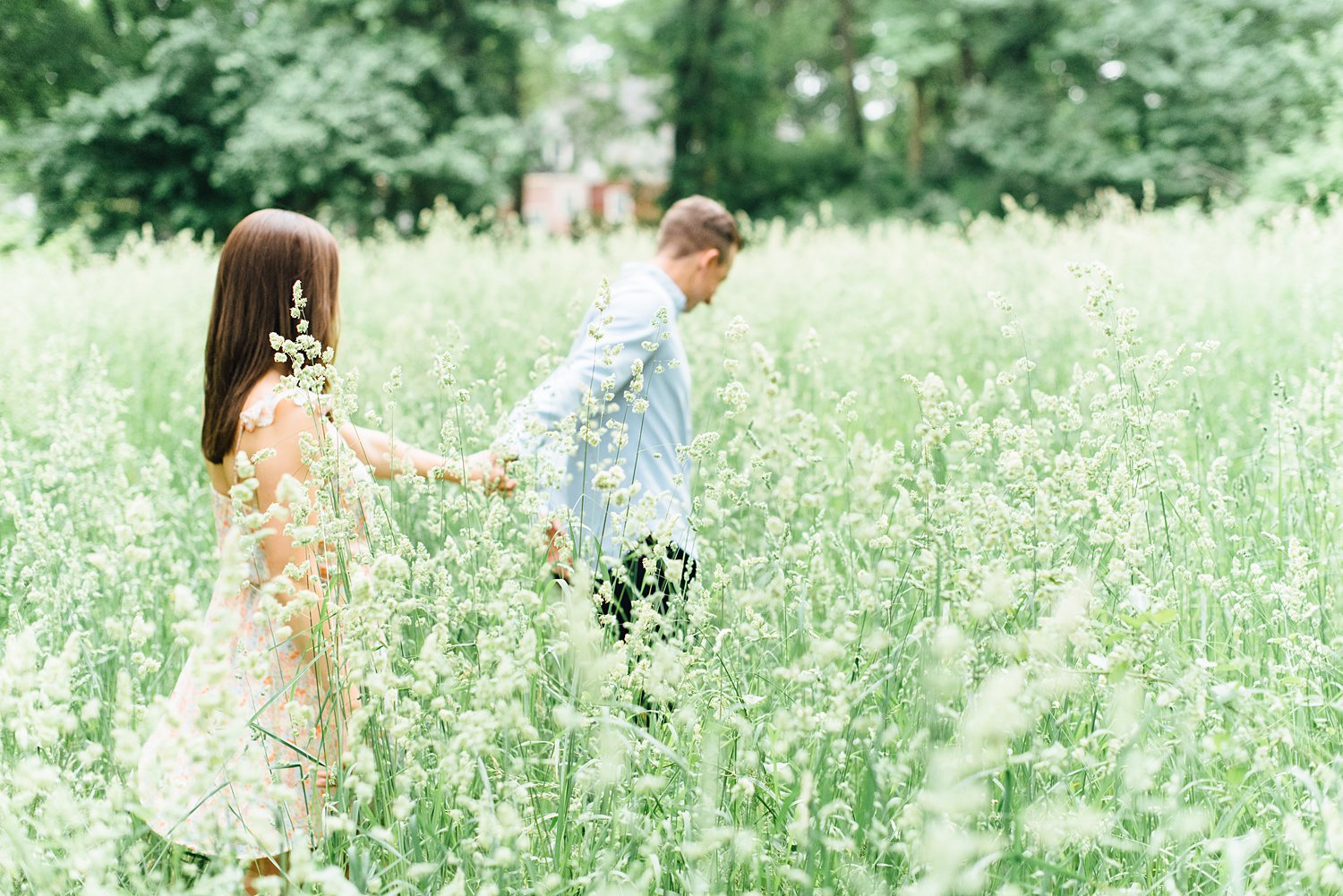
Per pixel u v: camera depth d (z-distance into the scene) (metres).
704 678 2.37
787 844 2.08
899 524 2.30
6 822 1.77
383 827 2.16
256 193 23.38
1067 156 25.23
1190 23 23.33
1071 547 2.67
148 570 3.32
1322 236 8.33
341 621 2.31
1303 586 2.74
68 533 3.20
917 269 9.12
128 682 1.72
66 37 24.03
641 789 2.12
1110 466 2.94
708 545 2.95
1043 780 2.20
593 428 2.85
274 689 2.39
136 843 1.91
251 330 2.49
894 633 2.47
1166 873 2.09
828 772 2.11
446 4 27.72
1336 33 19.48
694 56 32.06
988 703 1.66
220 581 1.81
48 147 23.38
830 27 34.72
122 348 7.04
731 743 2.24
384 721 2.21
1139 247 9.01
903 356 5.93
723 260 3.61
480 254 11.31
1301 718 2.44
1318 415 3.68
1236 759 2.06
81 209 24.44
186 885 2.18
